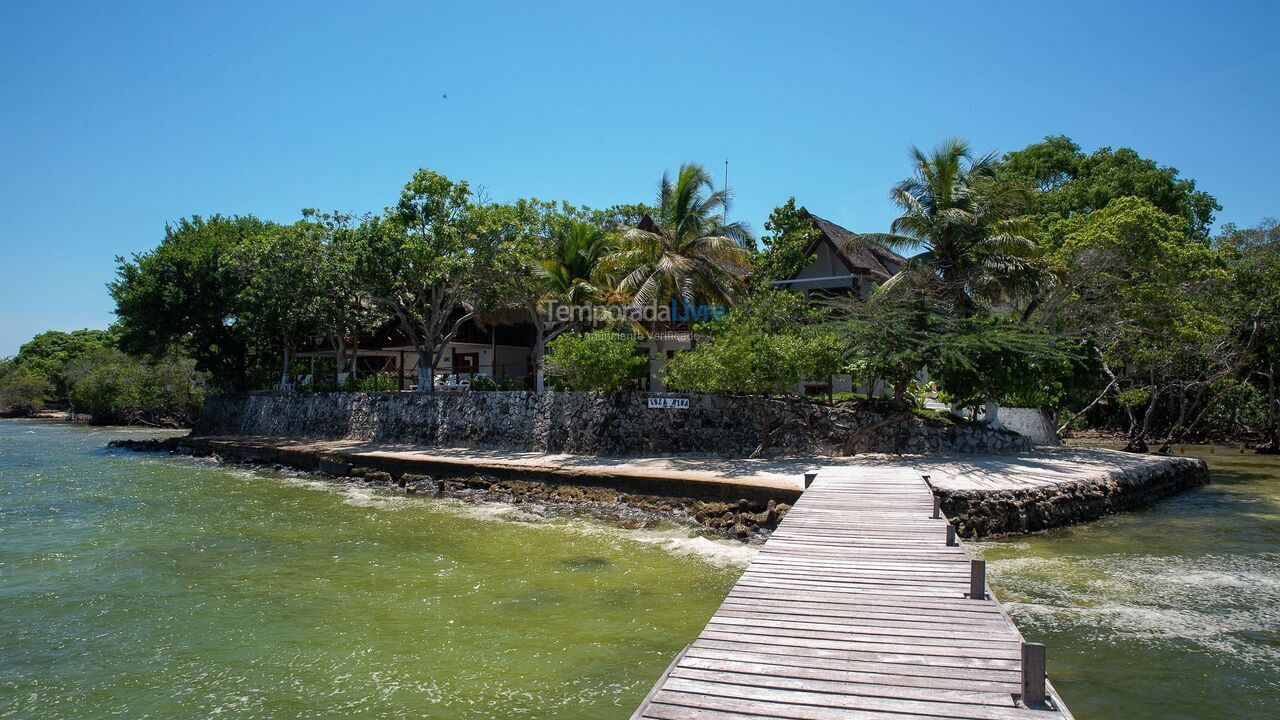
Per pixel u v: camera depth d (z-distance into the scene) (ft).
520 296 100.12
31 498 76.33
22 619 39.09
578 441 84.43
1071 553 51.01
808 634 25.00
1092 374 89.81
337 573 47.09
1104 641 35.06
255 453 105.09
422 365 104.68
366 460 88.84
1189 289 101.60
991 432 79.51
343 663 33.09
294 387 128.67
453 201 98.68
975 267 85.10
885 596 28.94
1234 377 110.93
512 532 58.49
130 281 132.87
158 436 157.79
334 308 110.01
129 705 29.58
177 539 56.90
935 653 23.25
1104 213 102.58
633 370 90.02
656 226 98.17
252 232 139.33
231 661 33.50
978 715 19.12
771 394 78.33
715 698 20.31
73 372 215.92
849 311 83.51
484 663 32.81
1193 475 82.33
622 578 45.50
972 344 70.64
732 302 94.22
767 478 63.05
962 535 54.75
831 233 108.58
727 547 52.49
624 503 66.39
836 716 19.15
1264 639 35.27
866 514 44.01
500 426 91.09
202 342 140.97
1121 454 83.51
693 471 68.64
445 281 97.35
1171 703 28.94
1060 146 157.69
